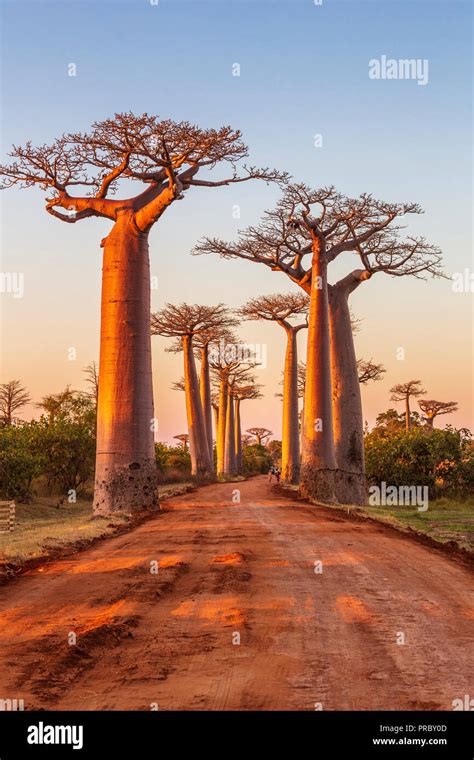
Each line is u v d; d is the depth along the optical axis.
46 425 40.69
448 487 42.34
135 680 6.18
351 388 34.44
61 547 14.82
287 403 54.34
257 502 29.22
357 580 10.91
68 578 11.16
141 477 24.44
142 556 13.55
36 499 36.00
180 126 23.42
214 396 89.31
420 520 25.03
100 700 5.72
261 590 10.05
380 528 19.39
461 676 6.29
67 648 7.02
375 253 34.38
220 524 19.50
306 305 51.66
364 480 34.44
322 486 30.69
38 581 10.95
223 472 80.06
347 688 5.97
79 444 40.19
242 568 11.84
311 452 31.00
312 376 31.27
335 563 12.49
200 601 9.36
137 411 24.48
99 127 23.80
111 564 12.55
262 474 100.25
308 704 5.61
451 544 16.23
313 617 8.47
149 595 9.66
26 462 33.44
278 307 52.00
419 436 42.44
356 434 34.25
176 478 53.56
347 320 34.75
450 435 42.53
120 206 25.30
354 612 8.75
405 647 7.22
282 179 26.62
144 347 24.73
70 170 25.77
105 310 24.81
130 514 23.08
